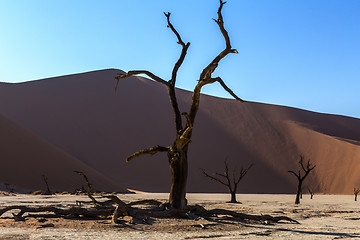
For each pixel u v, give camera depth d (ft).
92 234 35.06
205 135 388.16
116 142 357.41
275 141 384.06
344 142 371.97
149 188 316.60
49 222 41.24
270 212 72.13
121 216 43.39
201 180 340.59
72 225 39.65
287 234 39.96
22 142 239.50
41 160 232.73
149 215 44.29
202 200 120.88
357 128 465.88
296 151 370.94
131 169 333.42
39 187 211.61
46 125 360.07
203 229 40.42
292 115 437.99
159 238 33.94
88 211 44.83
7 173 211.61
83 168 247.09
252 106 432.25
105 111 383.45
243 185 338.54
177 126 47.98
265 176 349.82
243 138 389.19
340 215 71.82
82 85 411.54
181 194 46.52
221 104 430.20
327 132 429.38
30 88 401.08
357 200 153.48
